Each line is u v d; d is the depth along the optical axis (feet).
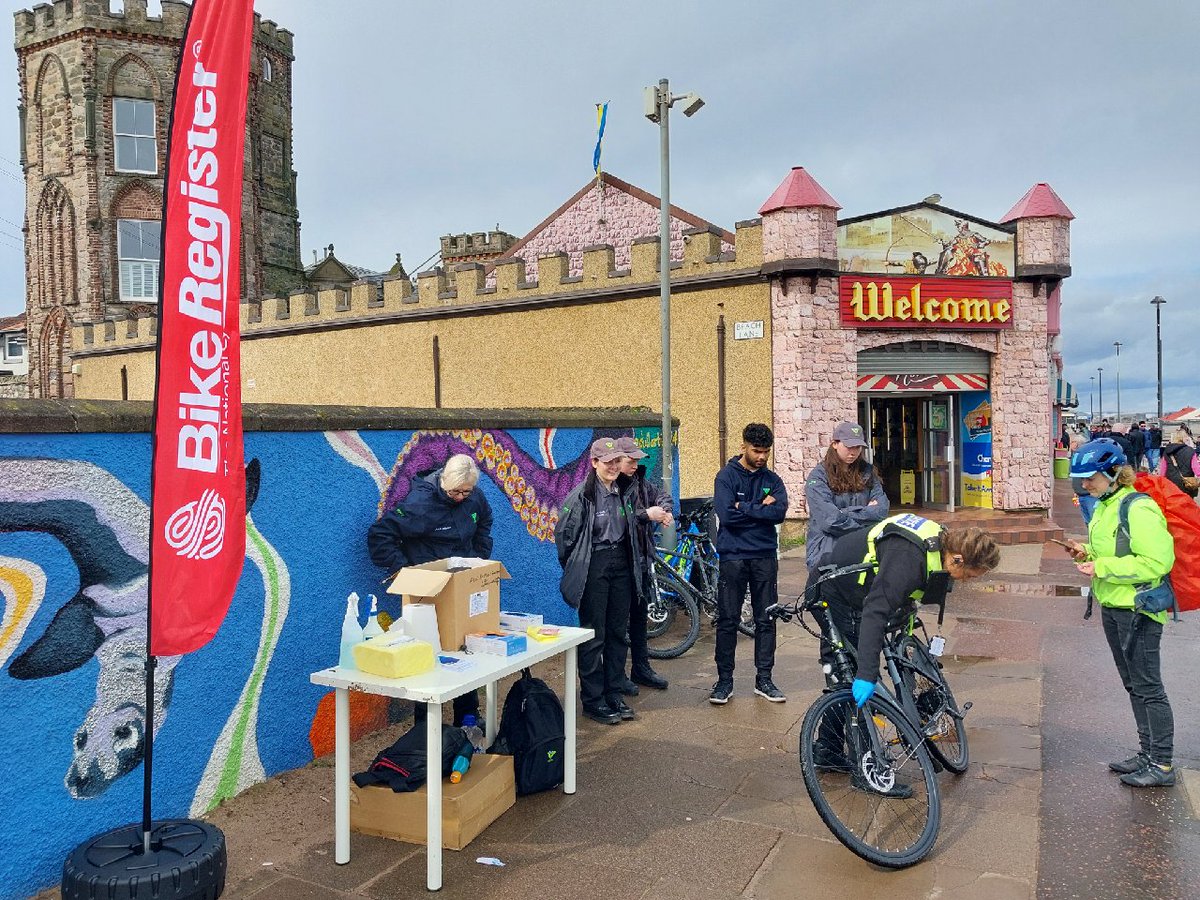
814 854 12.09
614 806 13.66
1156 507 14.01
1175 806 13.52
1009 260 48.34
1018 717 17.85
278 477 14.49
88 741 11.50
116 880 9.08
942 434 50.98
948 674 21.16
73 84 84.89
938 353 48.24
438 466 18.58
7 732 10.59
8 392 106.11
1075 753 15.88
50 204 87.20
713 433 49.03
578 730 17.22
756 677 19.97
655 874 11.55
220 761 13.46
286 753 14.69
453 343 60.95
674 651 22.72
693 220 61.31
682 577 24.17
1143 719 14.40
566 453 24.26
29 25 87.04
